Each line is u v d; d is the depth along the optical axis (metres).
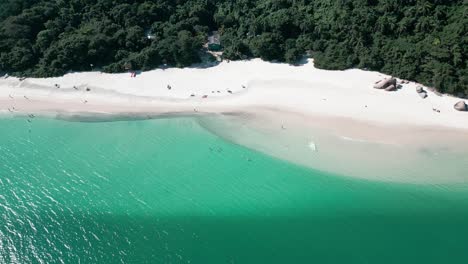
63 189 61.38
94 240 52.31
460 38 75.44
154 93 83.62
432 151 62.44
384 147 63.84
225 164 63.59
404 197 55.00
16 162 68.25
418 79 76.44
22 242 52.72
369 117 70.12
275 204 55.38
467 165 59.47
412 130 66.75
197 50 92.94
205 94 81.50
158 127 74.31
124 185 61.16
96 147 70.50
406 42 80.44
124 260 49.38
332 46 85.44
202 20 100.88
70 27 99.19
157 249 50.34
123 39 94.81
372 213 53.00
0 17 102.50
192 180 61.00
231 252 49.03
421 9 80.31
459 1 81.38
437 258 47.00
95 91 86.50
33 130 77.06
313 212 53.72
